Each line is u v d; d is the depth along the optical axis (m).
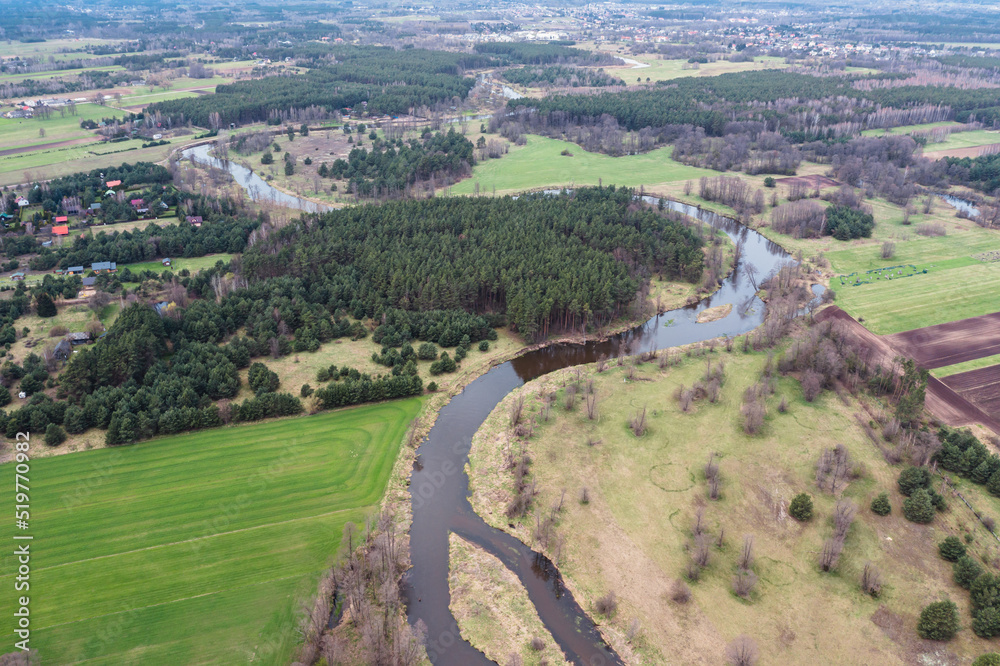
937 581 112.25
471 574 116.81
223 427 151.12
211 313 186.38
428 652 102.88
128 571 113.44
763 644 102.06
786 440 147.75
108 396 150.88
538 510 129.88
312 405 156.25
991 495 130.88
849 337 186.12
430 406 163.12
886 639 102.38
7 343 178.25
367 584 111.62
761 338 189.25
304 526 124.44
